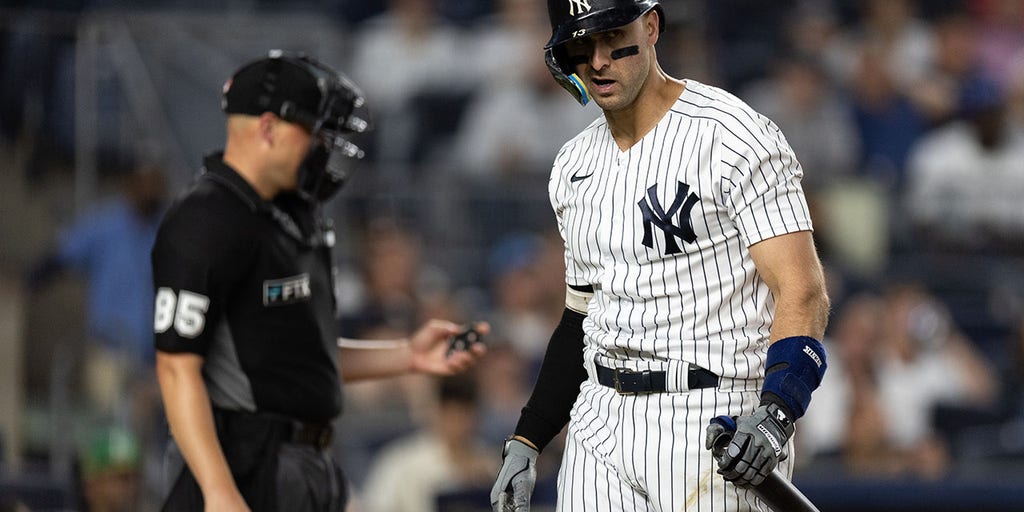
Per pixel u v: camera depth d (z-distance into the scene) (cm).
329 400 1460
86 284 2280
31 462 2144
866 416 2672
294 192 1462
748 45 3559
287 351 1422
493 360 2630
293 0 3344
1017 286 3145
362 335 2659
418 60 3356
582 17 1073
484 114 3312
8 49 2267
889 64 3522
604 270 1147
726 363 1105
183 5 3048
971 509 2153
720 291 1103
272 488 1398
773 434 1001
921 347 2853
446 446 2261
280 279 1412
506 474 1216
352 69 3284
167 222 1384
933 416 2775
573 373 1231
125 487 2025
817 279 1067
